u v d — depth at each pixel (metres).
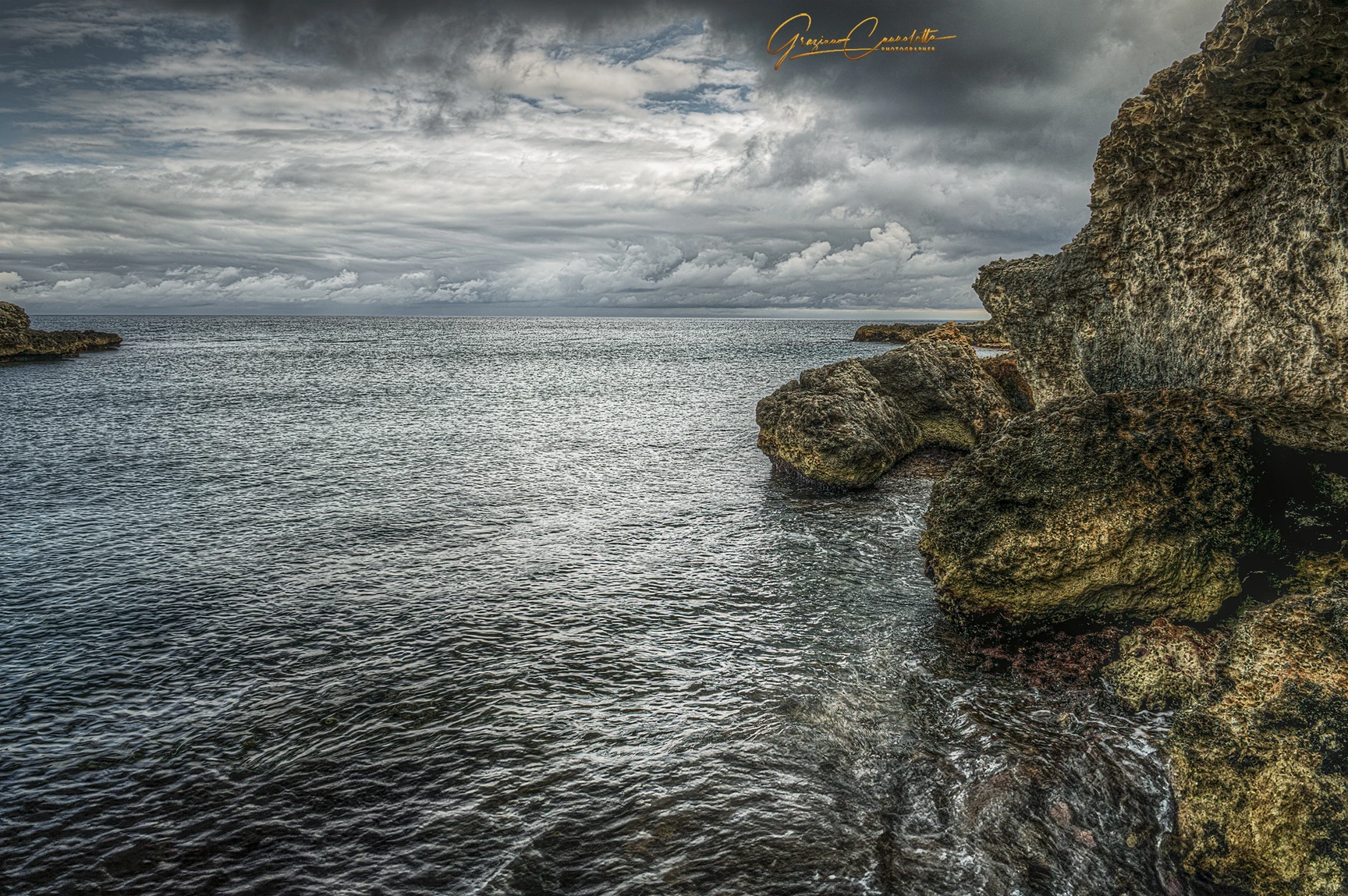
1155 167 12.34
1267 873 6.99
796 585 15.65
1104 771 8.92
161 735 10.37
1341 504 10.01
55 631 13.57
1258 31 9.34
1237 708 7.77
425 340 143.62
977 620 12.48
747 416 40.56
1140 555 11.16
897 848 7.93
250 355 91.12
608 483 25.11
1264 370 11.01
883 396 27.55
